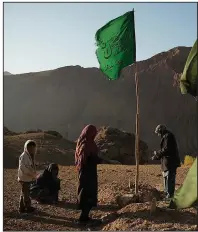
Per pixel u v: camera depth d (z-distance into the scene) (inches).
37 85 6402.6
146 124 5068.9
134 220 282.4
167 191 361.7
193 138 4480.8
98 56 359.3
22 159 332.8
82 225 300.5
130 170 670.5
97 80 6117.1
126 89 5733.3
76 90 6102.4
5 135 1513.3
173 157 362.0
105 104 5689.0
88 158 306.3
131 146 1552.7
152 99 5349.4
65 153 1228.5
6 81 6565.0
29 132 1691.7
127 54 351.9
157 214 288.5
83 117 5669.3
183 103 5017.2
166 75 5477.4
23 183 332.5
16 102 6264.8
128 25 349.7
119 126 5275.6
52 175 380.8
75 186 483.8
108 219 305.6
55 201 376.2
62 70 6392.7
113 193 378.0
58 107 5999.0
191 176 250.4
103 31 353.7
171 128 4808.1
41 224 302.0
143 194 345.4
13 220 310.2
